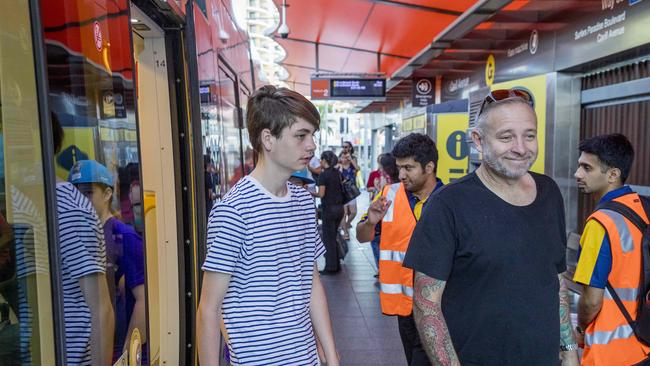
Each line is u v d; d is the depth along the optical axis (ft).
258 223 6.34
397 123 65.62
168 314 9.55
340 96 45.24
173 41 9.50
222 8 14.42
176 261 9.57
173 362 9.54
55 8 4.54
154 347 9.22
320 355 7.99
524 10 20.11
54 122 4.39
